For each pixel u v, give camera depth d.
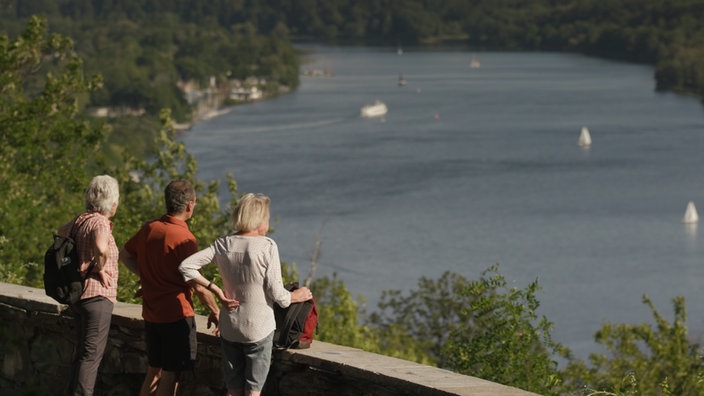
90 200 11.55
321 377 10.44
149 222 11.33
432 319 49.72
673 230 192.75
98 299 11.45
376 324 51.31
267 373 10.48
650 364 28.66
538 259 170.38
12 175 35.31
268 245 10.38
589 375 28.22
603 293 147.12
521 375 18.95
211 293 10.59
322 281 43.75
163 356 11.20
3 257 27.17
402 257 168.38
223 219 36.06
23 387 13.00
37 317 12.79
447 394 9.16
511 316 19.20
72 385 11.45
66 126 40.25
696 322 130.88
